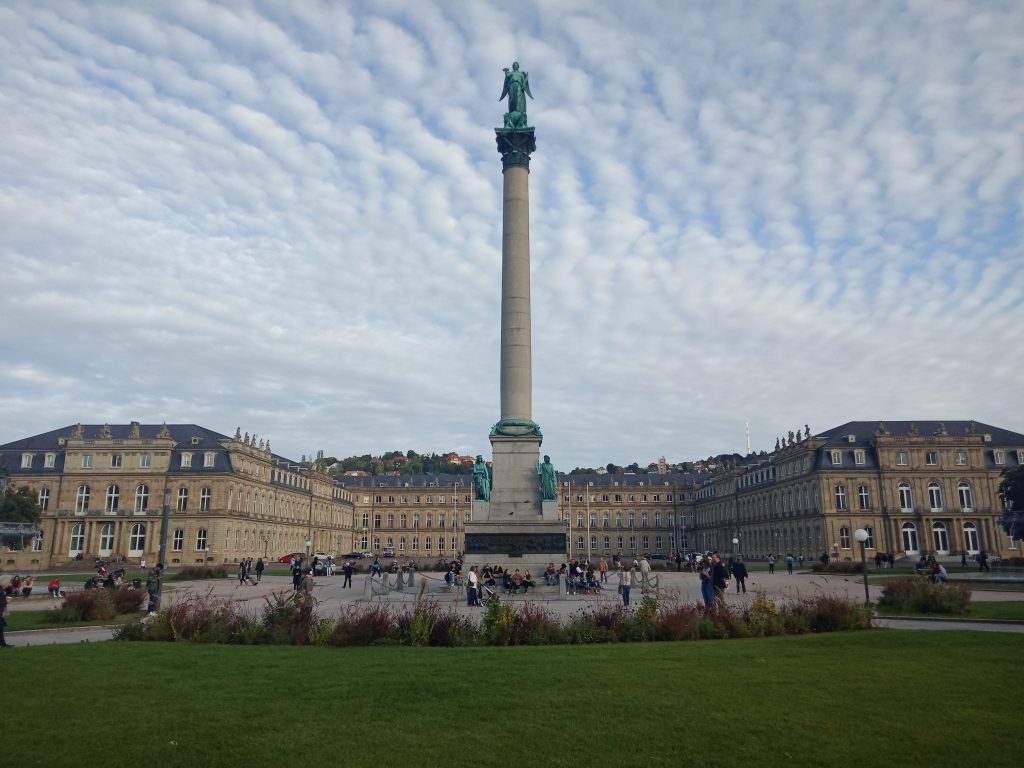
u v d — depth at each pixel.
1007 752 11.88
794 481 120.94
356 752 11.92
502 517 51.25
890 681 16.45
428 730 13.02
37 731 12.98
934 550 107.56
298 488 144.88
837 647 21.30
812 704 14.52
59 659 19.77
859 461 111.69
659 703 14.61
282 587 55.88
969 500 109.19
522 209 56.19
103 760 11.60
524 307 54.56
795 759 11.60
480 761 11.56
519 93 58.53
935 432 115.81
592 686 16.11
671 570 86.44
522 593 44.84
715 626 24.95
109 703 14.81
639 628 24.48
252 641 23.75
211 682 16.69
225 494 110.75
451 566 55.34
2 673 17.73
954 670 17.58
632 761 11.53
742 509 149.25
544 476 52.06
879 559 86.38
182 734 12.81
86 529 109.62
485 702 14.77
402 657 20.22
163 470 110.69
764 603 26.84
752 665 18.44
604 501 185.00
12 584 45.88
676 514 183.38
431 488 183.88
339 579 68.12
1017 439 113.12
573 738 12.55
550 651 21.36
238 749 12.08
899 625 29.09
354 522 183.38
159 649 21.78
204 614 25.27
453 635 23.45
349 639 23.14
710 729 12.98
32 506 90.88
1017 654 19.70
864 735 12.68
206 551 107.56
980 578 55.41
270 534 129.25
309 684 16.45
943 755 11.76
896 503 109.12
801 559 107.88
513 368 53.72
